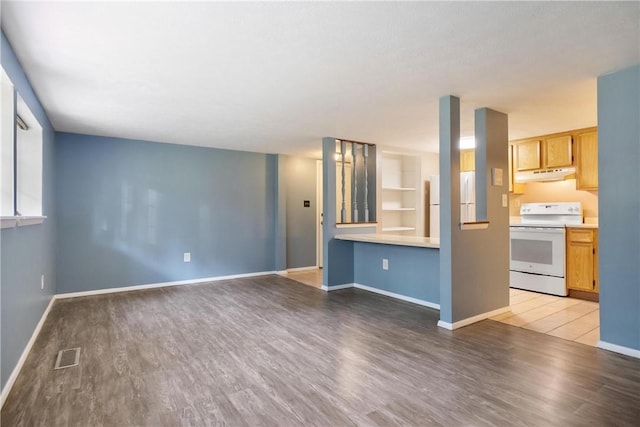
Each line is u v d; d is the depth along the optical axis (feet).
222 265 18.17
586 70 8.30
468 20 6.10
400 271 14.20
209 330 10.44
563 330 10.37
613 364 8.04
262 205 19.52
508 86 9.33
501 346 9.15
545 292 14.92
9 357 7.06
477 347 9.09
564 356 8.50
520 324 10.93
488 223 11.50
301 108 11.21
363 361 8.27
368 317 11.72
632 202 8.34
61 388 7.04
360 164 17.72
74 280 14.51
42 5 5.55
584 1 5.53
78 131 14.21
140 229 15.96
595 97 10.18
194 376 7.55
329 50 7.23
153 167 16.30
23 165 10.67
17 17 5.90
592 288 13.73
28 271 8.83
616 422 5.83
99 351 8.88
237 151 18.67
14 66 7.31
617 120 8.46
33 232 9.44
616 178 8.55
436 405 6.39
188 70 8.21
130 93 9.73
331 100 10.44
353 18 6.03
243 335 10.03
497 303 11.90
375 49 7.20
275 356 8.57
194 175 17.35
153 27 6.29
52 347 9.12
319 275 19.42
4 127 7.40
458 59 7.67
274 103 10.70
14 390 6.96
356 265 16.38
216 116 12.10
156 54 7.37
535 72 8.41
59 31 6.40
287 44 6.97
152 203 16.25
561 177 15.03
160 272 16.44
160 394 6.82
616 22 6.15
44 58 7.52
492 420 5.91
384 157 19.61
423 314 12.05
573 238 14.29
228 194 18.38
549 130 14.49
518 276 15.80
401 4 5.62
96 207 14.98
